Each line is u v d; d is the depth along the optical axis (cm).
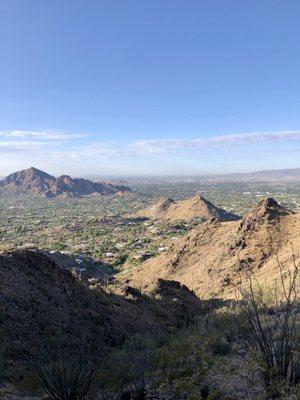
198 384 1109
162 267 7106
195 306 3691
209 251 6619
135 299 3056
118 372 1173
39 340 1586
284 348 952
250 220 6297
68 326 1969
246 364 1005
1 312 1838
